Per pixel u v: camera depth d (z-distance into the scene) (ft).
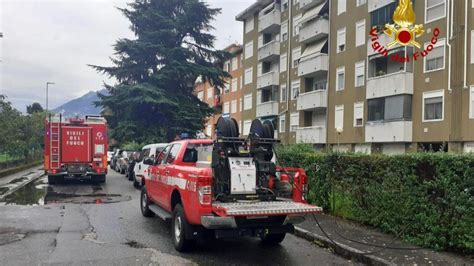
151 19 98.63
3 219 33.06
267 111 136.87
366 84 92.43
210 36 105.29
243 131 159.12
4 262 20.80
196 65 101.86
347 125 99.50
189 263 21.21
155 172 31.35
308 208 22.02
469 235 20.93
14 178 73.36
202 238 22.82
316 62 109.09
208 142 27.99
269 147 25.04
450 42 73.56
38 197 47.55
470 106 70.28
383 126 85.97
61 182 65.26
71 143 62.39
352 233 26.76
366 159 28.86
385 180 26.73
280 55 135.44
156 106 96.53
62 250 23.22
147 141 94.63
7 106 74.79
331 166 32.86
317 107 109.09
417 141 80.18
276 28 140.15
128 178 72.90
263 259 22.26
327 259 22.45
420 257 21.24
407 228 24.75
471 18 70.54
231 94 181.98
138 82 100.07
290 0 129.29
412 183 24.49
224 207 20.94
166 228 29.96
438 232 22.63
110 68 100.27
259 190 23.56
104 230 29.04
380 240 24.85
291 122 126.72
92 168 63.26
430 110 78.02
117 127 96.32
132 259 21.66
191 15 100.94
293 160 37.35
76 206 40.45
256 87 150.41
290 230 22.77
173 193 26.11
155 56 100.73
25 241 25.41
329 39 107.24
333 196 32.81
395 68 88.17
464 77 71.00
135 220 33.06
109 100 96.73
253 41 153.79
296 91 124.98
